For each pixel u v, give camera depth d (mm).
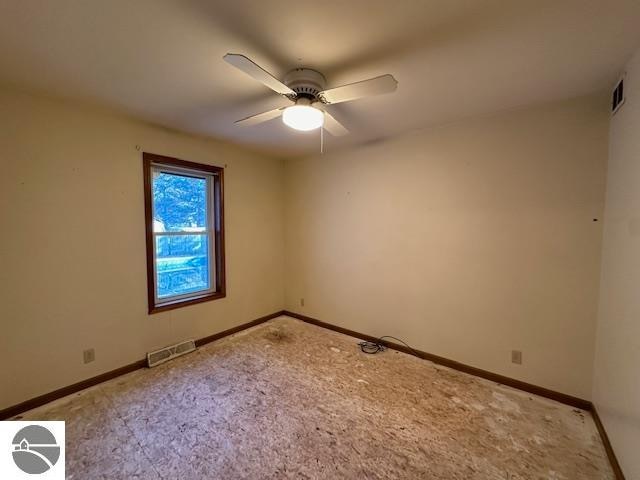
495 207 2342
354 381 2385
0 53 1507
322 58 1555
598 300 1958
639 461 1289
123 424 1848
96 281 2320
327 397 2158
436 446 1687
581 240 2008
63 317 2154
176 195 2934
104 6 1174
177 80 1800
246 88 1903
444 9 1192
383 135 2891
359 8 1188
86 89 1920
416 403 2092
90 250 2281
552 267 2119
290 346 3088
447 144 2564
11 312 1931
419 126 2621
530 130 2164
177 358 2795
